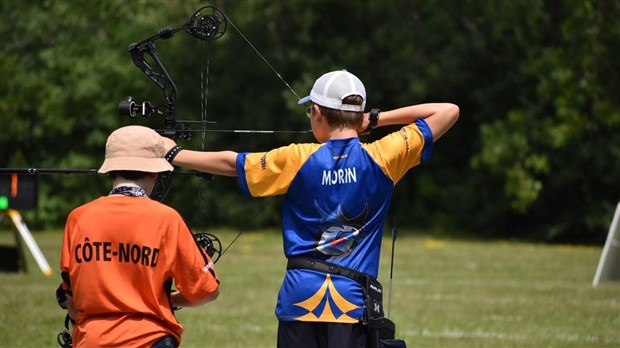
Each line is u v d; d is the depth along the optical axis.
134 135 15.54
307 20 84.62
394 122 16.80
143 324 15.03
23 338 31.97
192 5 84.81
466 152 89.75
